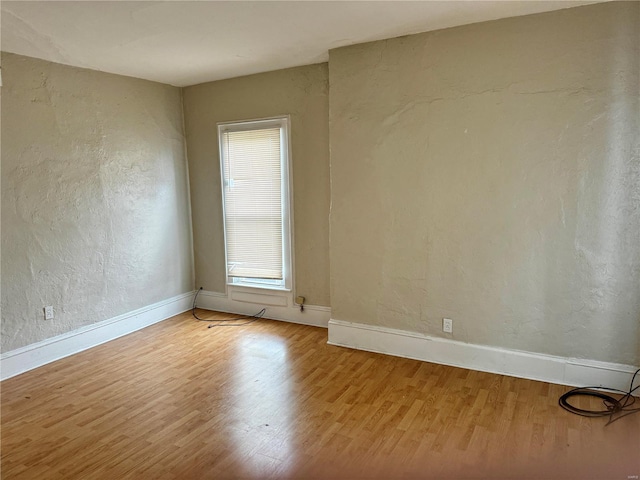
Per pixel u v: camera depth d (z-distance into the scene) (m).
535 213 3.00
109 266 4.10
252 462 2.29
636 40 2.63
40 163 3.50
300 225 4.30
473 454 2.32
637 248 2.75
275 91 4.22
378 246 3.59
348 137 3.60
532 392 2.95
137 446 2.45
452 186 3.24
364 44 3.43
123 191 4.20
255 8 2.65
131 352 3.80
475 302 3.26
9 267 3.33
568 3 2.70
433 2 2.64
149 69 3.96
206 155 4.73
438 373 3.28
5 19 2.69
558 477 2.13
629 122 2.69
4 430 2.62
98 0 2.45
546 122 2.90
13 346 3.38
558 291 2.99
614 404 2.73
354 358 3.59
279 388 3.10
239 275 4.74
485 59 3.03
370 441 2.45
